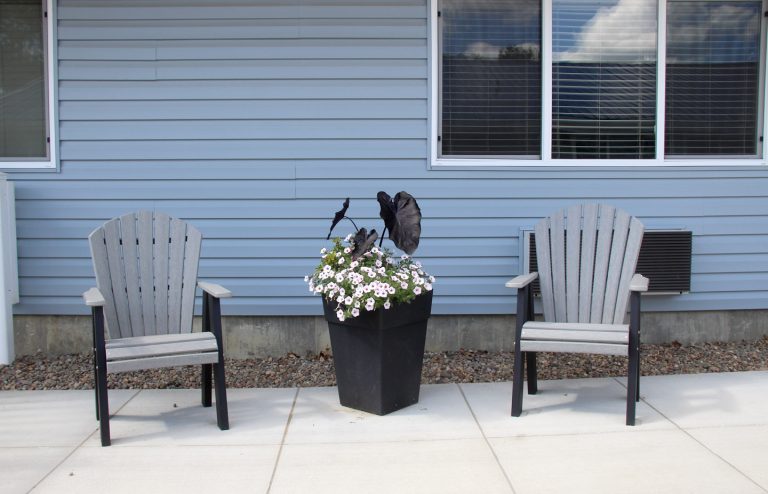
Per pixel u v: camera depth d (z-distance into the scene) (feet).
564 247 13.32
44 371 14.93
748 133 16.42
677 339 16.39
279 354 16.05
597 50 15.92
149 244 12.72
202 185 15.72
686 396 12.95
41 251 15.72
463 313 15.93
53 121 15.53
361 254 12.23
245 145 15.69
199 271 15.80
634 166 15.97
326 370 15.01
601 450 10.44
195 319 15.93
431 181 15.79
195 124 15.65
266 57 15.58
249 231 15.79
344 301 11.70
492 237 15.88
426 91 15.65
